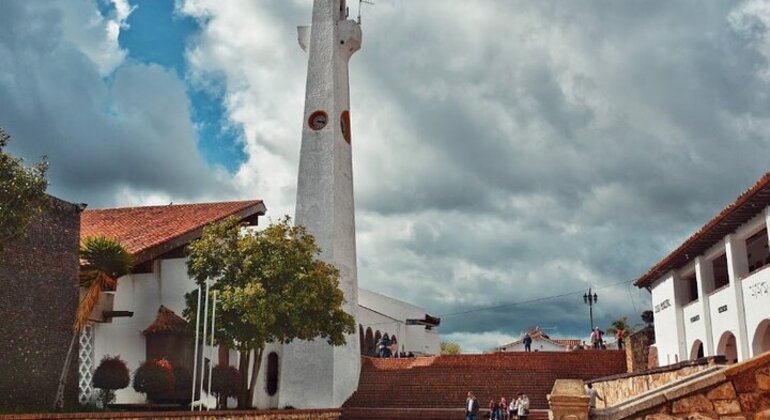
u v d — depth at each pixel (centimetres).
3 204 1681
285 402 3988
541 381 3891
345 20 4603
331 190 4256
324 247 4184
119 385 2641
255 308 2823
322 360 3988
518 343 8419
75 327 2388
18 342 2197
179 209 3797
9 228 1733
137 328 3153
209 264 3005
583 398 975
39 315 2283
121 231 3416
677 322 3375
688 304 3266
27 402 2208
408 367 4166
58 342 2348
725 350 2898
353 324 3228
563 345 8362
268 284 2966
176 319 3162
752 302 2495
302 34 4588
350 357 4112
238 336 2891
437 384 3978
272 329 2967
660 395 948
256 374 3186
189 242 3212
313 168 4316
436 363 4112
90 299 2431
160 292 3256
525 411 3306
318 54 4497
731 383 933
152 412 2061
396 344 5488
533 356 4028
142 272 3173
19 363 2194
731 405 927
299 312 2948
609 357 4009
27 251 2256
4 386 2134
